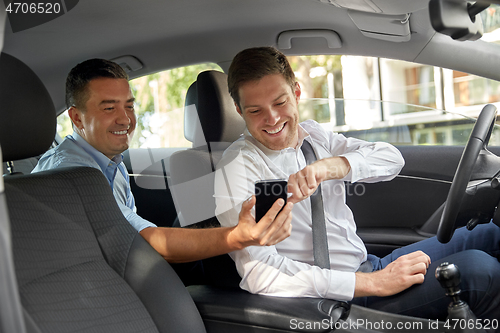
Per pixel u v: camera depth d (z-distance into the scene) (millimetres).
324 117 1799
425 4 1325
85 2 1475
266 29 1763
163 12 1609
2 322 756
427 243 1601
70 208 1192
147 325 1152
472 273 1247
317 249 1392
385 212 1846
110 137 1525
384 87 1821
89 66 1504
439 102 1771
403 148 1797
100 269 1179
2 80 1175
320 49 1812
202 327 1242
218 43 1798
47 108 1259
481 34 1018
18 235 1048
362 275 1325
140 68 1799
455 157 1768
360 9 1469
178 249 1332
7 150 1199
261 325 1192
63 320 1004
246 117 1407
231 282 1422
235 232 1237
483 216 1391
